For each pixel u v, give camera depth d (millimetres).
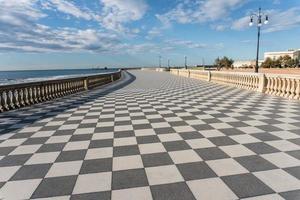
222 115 6953
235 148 4238
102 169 3473
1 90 7770
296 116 6699
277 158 3783
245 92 12875
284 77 10680
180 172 3342
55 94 11477
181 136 4977
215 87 16344
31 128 5777
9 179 3203
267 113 7148
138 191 2865
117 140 4773
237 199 2676
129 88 16641
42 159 3865
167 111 7703
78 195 2791
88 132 5371
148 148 4297
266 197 2707
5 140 4863
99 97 11617
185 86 17562
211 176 3213
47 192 2861
